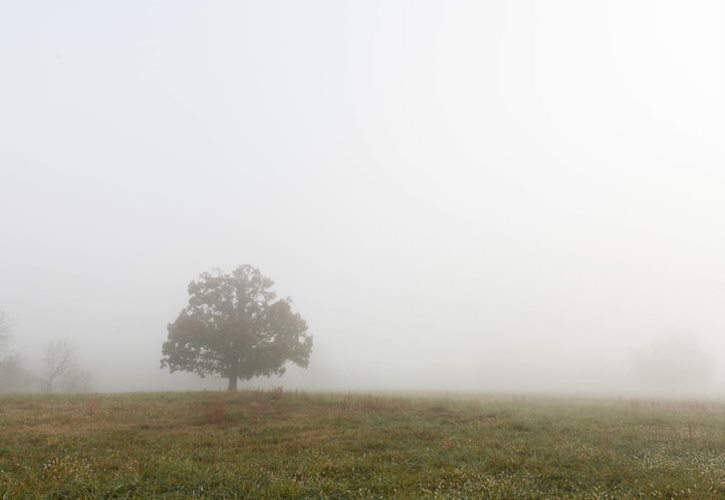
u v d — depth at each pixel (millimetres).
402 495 8781
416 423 17266
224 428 16000
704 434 15695
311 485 9383
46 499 8500
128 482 9539
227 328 41938
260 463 11219
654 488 9281
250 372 43562
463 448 12922
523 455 12266
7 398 23141
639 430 16391
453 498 8555
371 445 13461
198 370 43406
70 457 11281
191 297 44375
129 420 17141
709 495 8719
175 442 13453
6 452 11789
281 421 17375
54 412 18562
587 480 10016
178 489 9367
